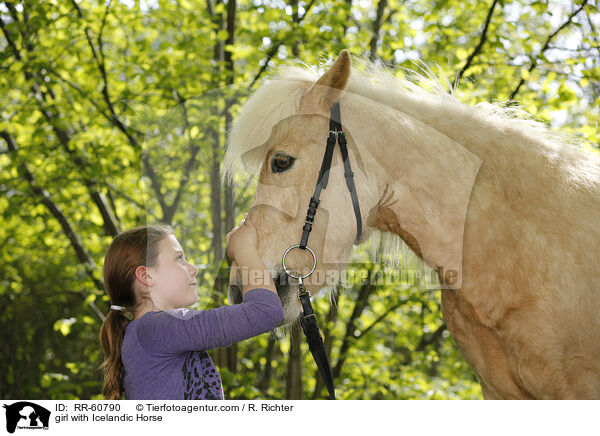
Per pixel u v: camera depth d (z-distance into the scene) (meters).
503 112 1.60
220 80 3.63
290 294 1.42
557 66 3.73
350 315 4.63
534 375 1.32
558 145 1.48
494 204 1.36
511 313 1.33
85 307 4.92
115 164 4.33
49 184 4.54
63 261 6.48
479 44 3.59
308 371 5.02
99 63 4.07
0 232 5.64
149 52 4.15
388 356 5.03
